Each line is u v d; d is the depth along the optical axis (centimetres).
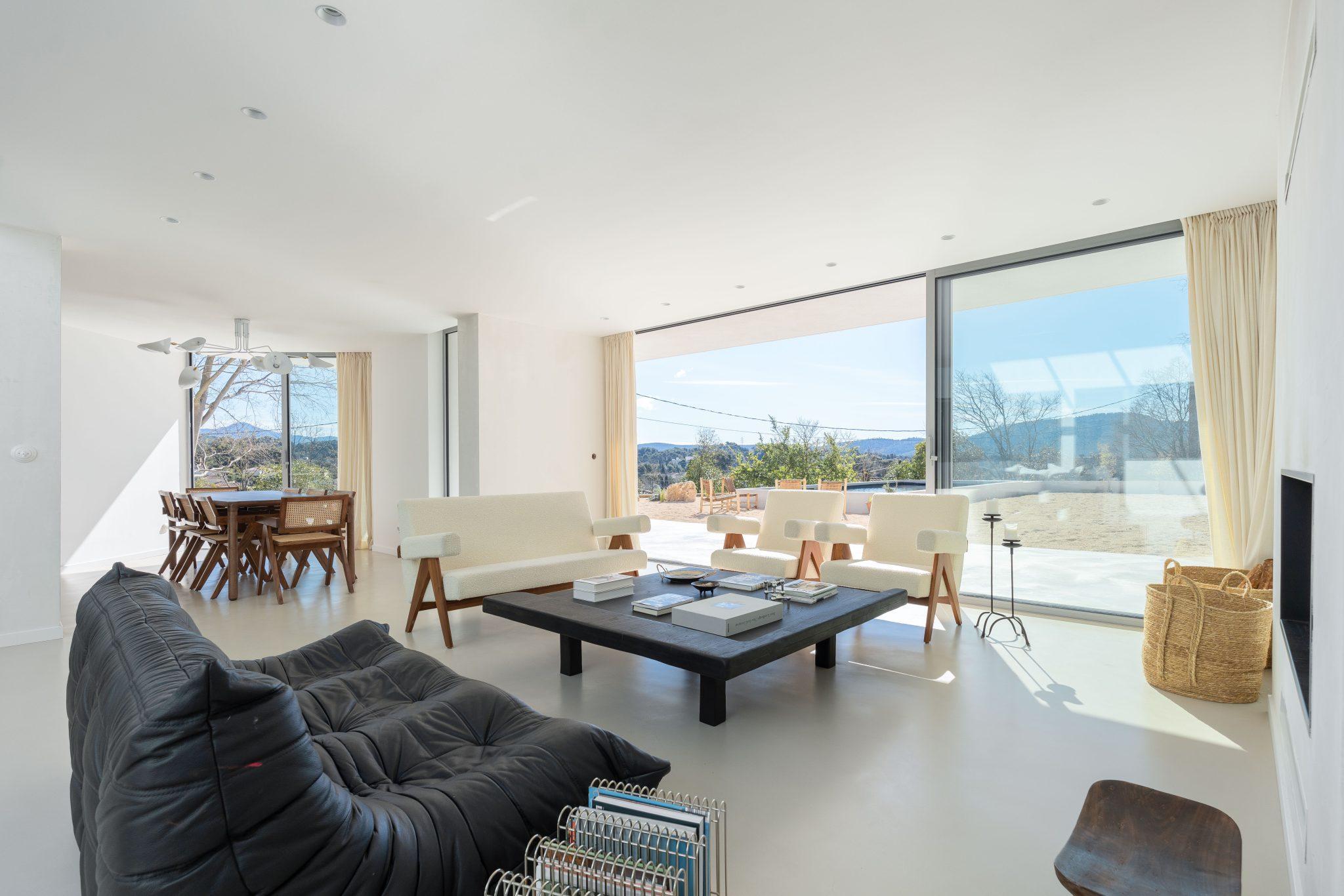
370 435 864
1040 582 462
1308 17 167
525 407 686
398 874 120
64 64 239
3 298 395
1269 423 360
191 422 891
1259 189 354
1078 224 409
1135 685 311
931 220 403
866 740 251
